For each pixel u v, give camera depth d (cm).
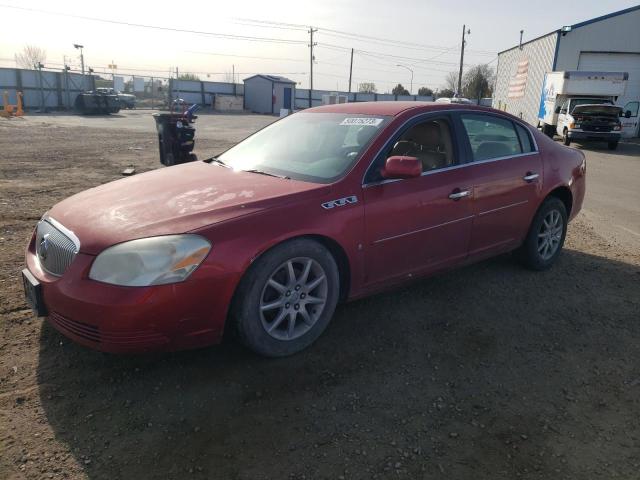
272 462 236
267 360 317
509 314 396
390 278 364
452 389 297
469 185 396
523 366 324
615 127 1936
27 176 909
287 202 310
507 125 452
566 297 431
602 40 2847
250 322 294
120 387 286
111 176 945
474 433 261
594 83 2188
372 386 296
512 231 447
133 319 261
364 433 257
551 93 2397
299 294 316
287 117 461
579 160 521
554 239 497
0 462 229
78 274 272
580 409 283
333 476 229
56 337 334
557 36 2864
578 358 336
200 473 229
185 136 1004
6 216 621
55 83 3797
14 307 372
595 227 693
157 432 253
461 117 413
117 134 1884
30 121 2508
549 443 255
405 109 390
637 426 271
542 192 462
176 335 274
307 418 267
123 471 228
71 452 238
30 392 278
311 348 334
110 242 272
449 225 387
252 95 5312
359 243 334
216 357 318
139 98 6331
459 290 436
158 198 318
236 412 269
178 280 266
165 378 295
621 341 360
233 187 332
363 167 344
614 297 435
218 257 274
